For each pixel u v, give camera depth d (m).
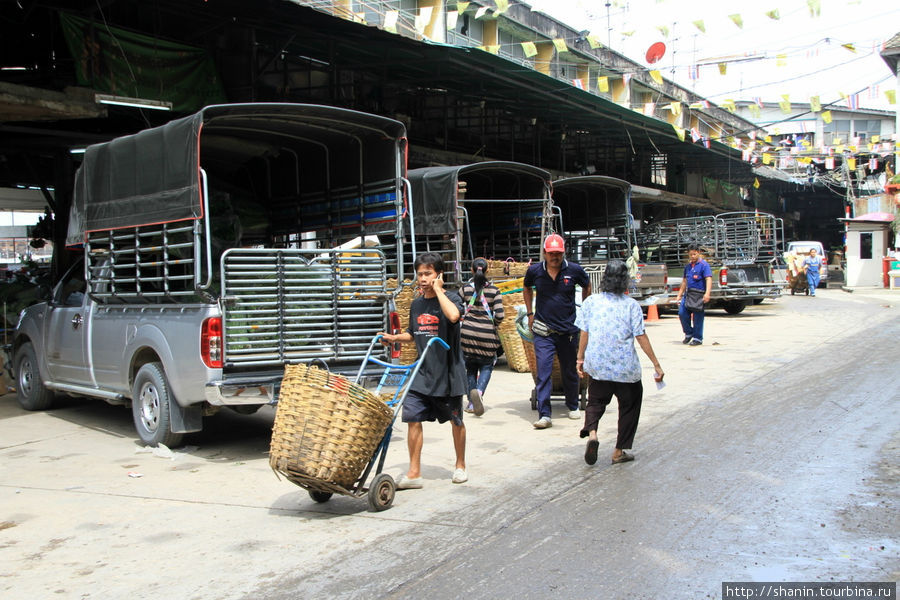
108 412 8.77
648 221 31.39
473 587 3.74
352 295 6.82
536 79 15.73
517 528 4.57
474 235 15.09
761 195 42.28
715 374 10.18
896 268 31.08
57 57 10.76
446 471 5.91
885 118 38.41
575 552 4.16
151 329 6.73
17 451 6.89
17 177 14.88
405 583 3.82
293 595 3.71
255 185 9.72
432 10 12.95
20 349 9.08
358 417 4.70
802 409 7.75
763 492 5.12
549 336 7.38
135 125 12.56
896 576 3.75
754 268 20.16
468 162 18.58
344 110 7.16
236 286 6.26
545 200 13.73
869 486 5.19
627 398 5.88
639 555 4.09
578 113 19.92
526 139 22.58
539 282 7.41
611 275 5.88
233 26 12.64
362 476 4.98
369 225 8.14
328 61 14.84
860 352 11.77
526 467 5.97
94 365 7.65
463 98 18.47
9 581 3.96
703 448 6.35
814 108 15.78
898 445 6.23
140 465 6.35
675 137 23.52
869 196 36.78
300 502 5.25
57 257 12.30
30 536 4.64
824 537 4.29
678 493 5.16
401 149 7.70
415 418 5.40
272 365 6.41
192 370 6.27
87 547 4.43
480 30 18.34
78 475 6.04
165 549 4.38
